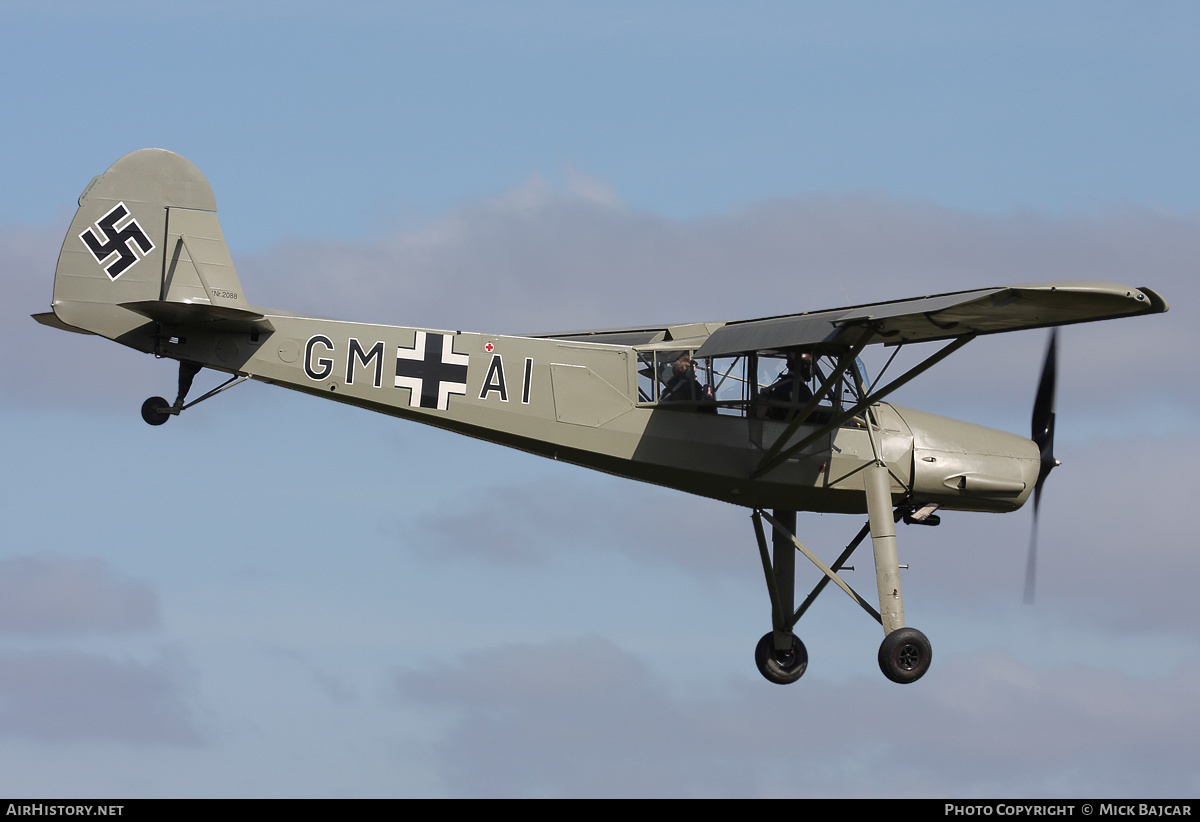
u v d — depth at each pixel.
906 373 52.62
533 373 55.03
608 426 55.34
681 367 56.28
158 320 51.72
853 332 51.97
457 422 54.47
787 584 61.75
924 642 54.94
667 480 56.88
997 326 49.25
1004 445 61.41
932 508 60.97
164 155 53.09
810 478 57.59
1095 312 46.31
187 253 52.94
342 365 53.38
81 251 52.00
